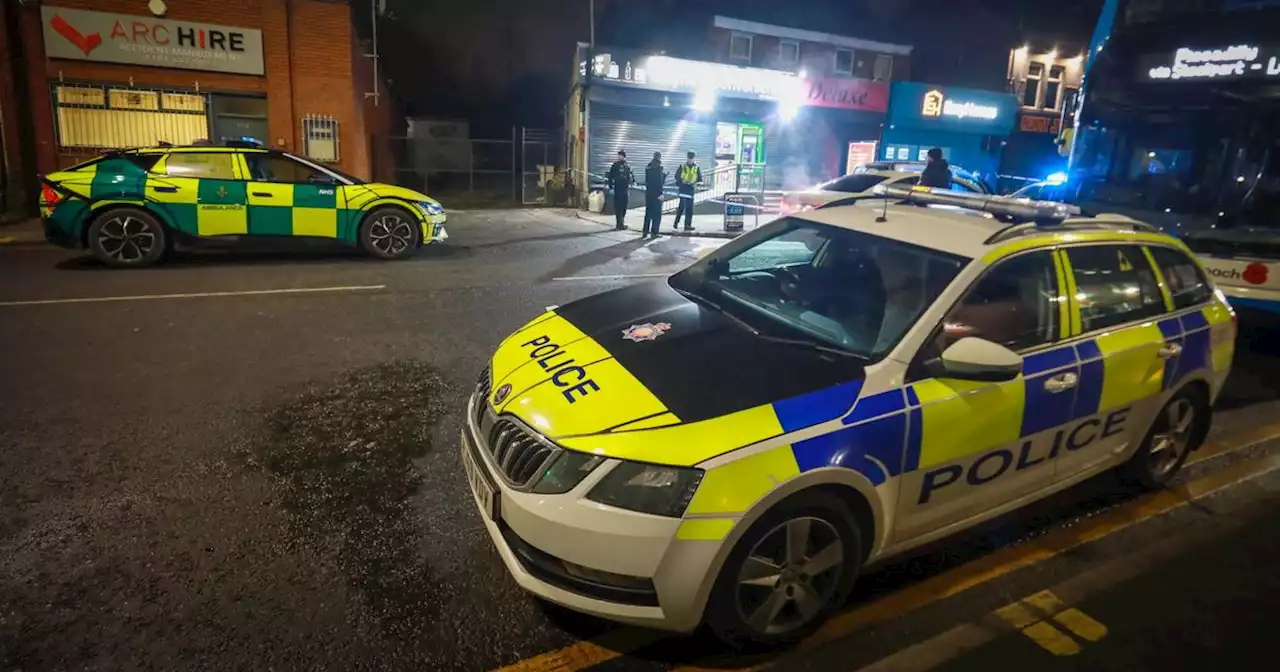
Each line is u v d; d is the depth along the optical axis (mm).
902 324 3332
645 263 11438
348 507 3916
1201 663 3029
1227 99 7246
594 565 2695
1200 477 4719
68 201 9281
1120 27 8086
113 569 3305
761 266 4312
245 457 4426
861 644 3064
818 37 22141
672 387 2984
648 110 19891
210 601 3123
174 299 8000
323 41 16500
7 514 3703
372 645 2914
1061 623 3256
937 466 3193
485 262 11070
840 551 3002
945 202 4168
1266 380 6684
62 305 7570
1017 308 3568
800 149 22266
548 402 3018
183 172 9805
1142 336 4004
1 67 13812
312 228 10469
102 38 14641
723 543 2658
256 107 16188
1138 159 7941
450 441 4766
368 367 6078
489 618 3111
